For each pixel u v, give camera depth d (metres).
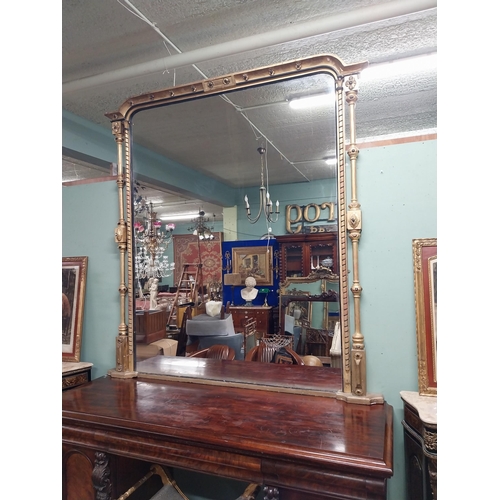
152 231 1.61
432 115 1.96
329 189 1.30
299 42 1.59
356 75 1.17
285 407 1.08
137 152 1.54
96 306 1.56
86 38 1.56
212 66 1.73
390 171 1.15
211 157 1.63
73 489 1.11
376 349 1.15
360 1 1.37
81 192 1.59
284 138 1.43
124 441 1.00
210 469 0.91
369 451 0.80
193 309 1.60
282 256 1.46
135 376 1.43
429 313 1.07
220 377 1.33
